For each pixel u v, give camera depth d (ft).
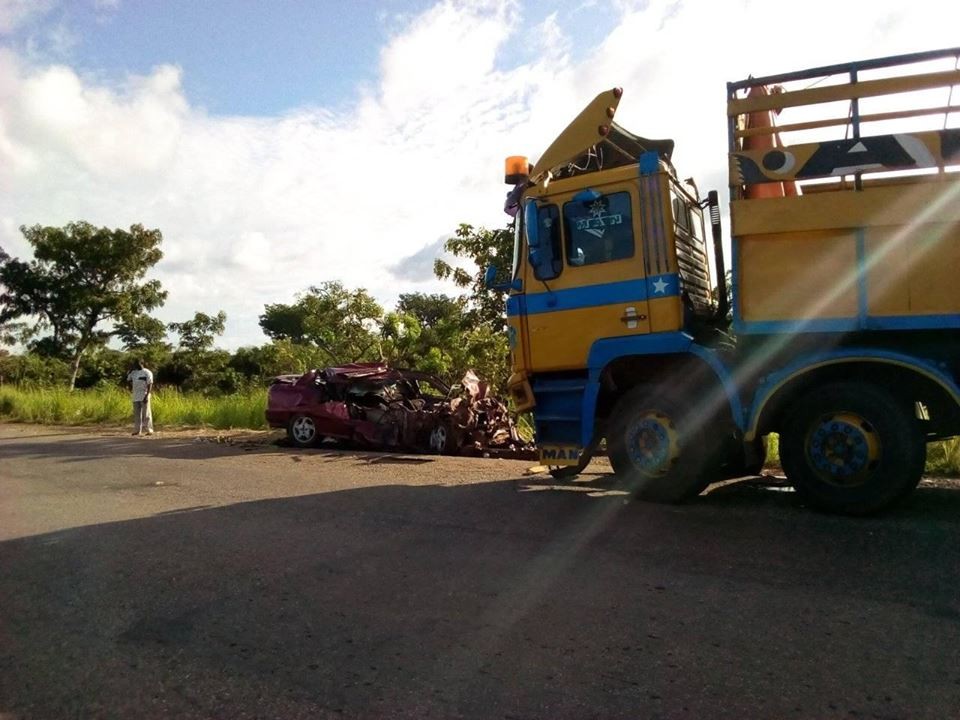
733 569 16.38
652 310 23.32
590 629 13.34
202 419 64.69
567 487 27.07
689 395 23.16
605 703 10.68
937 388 20.51
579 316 24.57
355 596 15.52
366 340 70.79
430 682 11.54
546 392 25.62
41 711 11.14
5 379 106.32
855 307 20.27
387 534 20.54
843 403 20.48
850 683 10.96
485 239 55.21
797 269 20.92
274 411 45.75
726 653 12.14
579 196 24.35
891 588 14.84
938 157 19.51
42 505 26.22
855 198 20.17
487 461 36.04
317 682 11.69
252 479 30.73
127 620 14.66
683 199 25.39
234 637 13.60
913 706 10.25
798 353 21.36
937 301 19.47
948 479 26.53
